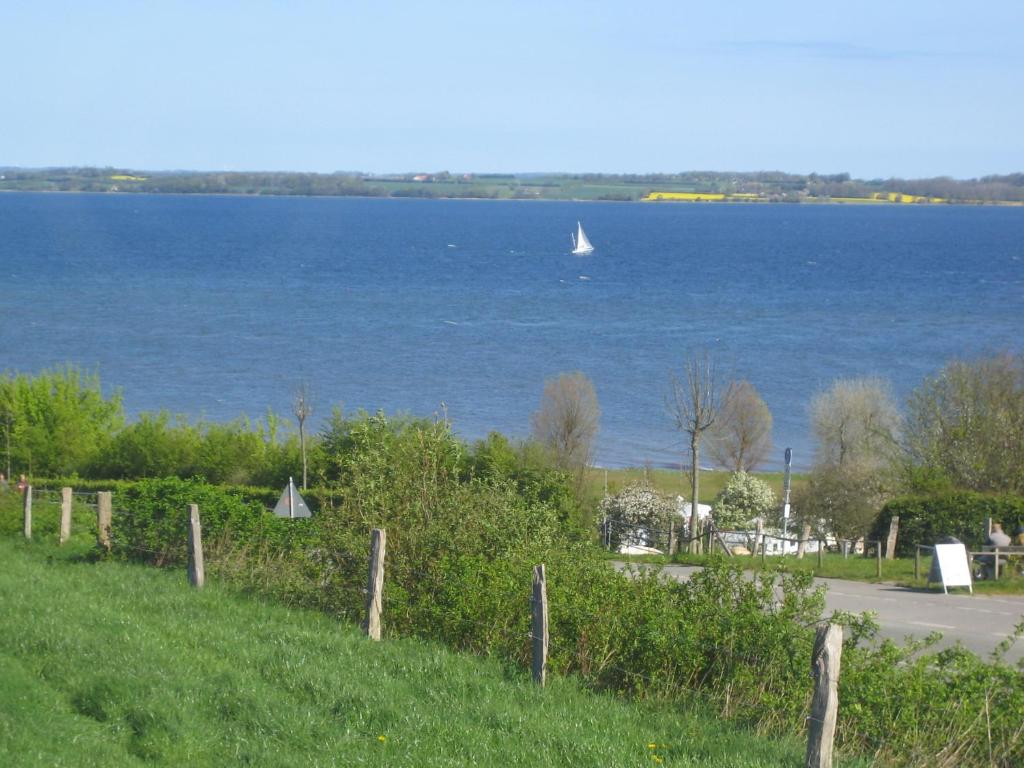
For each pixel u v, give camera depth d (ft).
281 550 55.31
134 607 46.39
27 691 32.78
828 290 453.17
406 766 29.32
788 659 36.55
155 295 399.85
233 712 32.71
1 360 258.98
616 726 33.76
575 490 111.14
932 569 75.82
